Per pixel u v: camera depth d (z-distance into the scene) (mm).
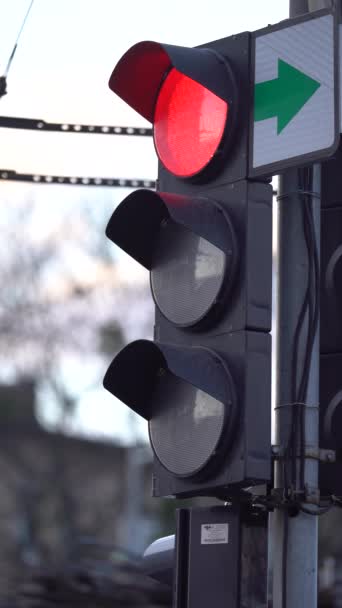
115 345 55500
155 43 8422
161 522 51781
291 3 9281
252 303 8055
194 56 8383
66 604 24531
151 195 8336
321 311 8617
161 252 8555
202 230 8148
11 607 24500
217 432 7875
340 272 8594
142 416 8344
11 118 12867
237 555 8164
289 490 8188
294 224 8609
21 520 59281
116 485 62438
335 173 8844
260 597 8172
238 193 8273
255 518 8297
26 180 13492
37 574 25094
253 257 8125
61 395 55688
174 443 8148
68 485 60312
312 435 8289
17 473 59594
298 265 8555
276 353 8484
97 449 62188
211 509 8367
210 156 8383
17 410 59906
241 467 7773
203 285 8219
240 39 8469
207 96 8516
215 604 8172
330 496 8305
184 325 8250
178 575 8398
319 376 8508
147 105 8828
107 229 8562
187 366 7949
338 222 8750
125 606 24391
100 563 25141
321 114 7969
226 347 8070
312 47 8094
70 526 59125
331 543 38844
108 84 8781
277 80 8242
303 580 8172
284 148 8102
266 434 7871
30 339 55031
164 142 8727
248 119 8320
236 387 7941
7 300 54875
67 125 12992
